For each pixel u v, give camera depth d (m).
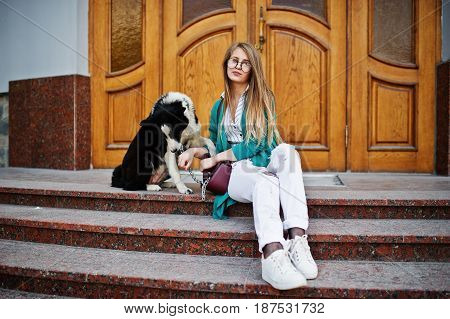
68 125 4.06
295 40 3.76
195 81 3.93
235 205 2.30
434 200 2.25
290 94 3.79
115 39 4.12
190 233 2.01
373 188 2.71
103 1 4.10
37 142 4.24
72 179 3.24
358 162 3.73
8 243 2.23
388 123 3.71
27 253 2.05
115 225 2.11
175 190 2.63
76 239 2.18
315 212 2.31
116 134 4.17
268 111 2.14
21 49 4.34
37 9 4.23
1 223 2.30
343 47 3.72
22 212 2.46
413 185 2.87
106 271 1.79
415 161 3.68
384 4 3.67
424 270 1.81
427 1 3.59
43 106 4.19
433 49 3.61
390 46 3.68
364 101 3.71
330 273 1.78
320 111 3.77
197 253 2.03
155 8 3.96
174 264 1.89
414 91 3.67
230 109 2.27
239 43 2.21
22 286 1.88
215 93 3.89
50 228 2.21
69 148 4.07
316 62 3.76
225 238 1.98
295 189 1.87
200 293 1.69
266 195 1.79
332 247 1.97
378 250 1.95
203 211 2.35
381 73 3.69
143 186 2.62
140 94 4.07
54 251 2.09
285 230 1.86
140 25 4.04
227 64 2.24
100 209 2.52
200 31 3.88
